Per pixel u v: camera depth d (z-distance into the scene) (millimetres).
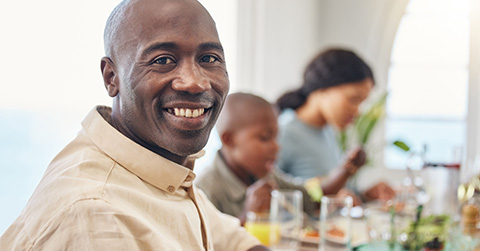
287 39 3480
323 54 2414
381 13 3707
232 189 1787
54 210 750
